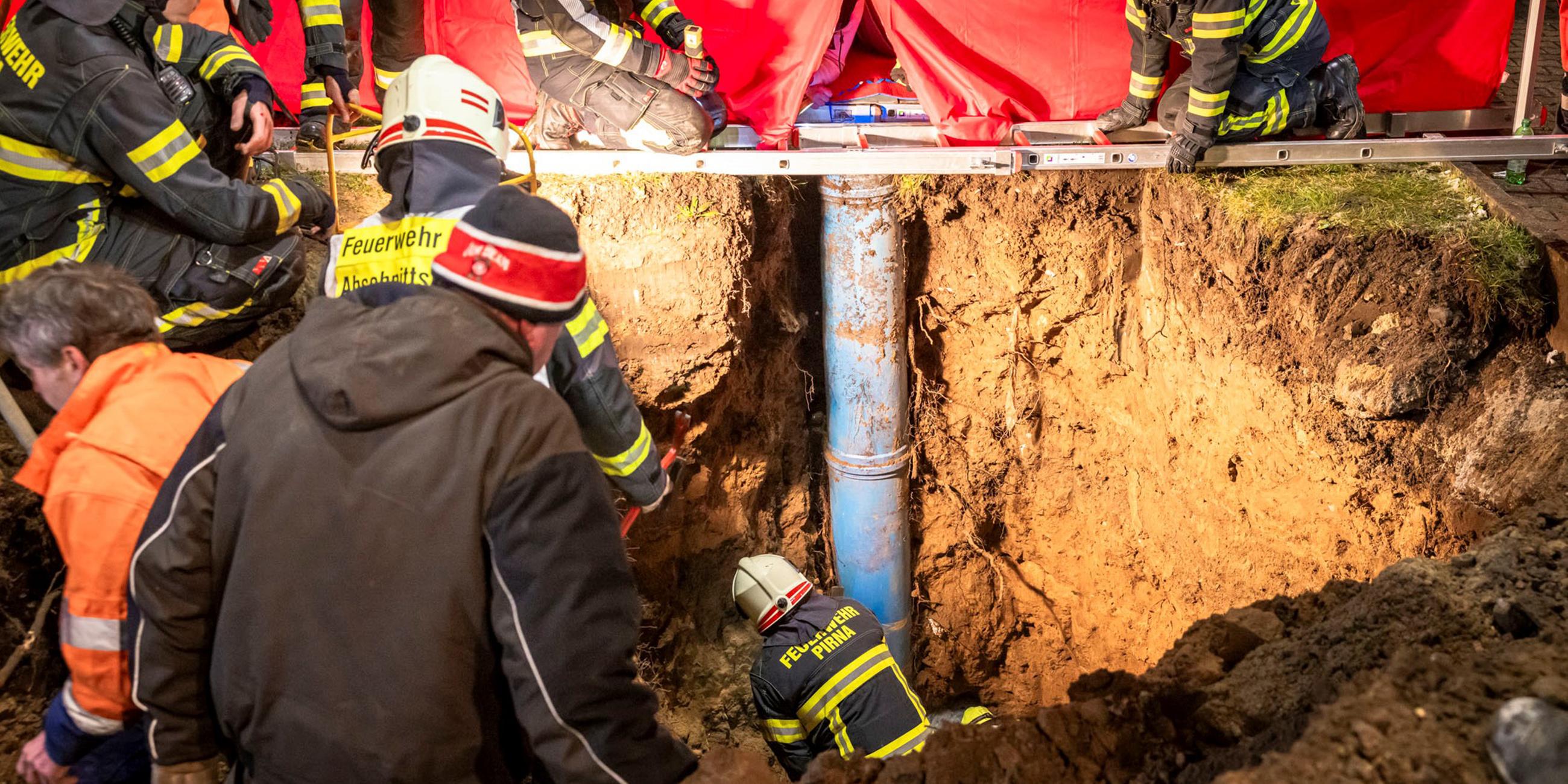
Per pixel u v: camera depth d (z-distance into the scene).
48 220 2.81
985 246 5.18
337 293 2.21
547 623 1.51
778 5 4.21
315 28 3.64
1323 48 4.00
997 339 5.58
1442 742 1.68
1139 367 5.10
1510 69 5.02
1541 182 3.96
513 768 1.72
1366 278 3.70
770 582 3.97
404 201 2.18
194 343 3.16
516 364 1.61
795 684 3.88
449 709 1.54
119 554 1.74
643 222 4.49
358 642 1.49
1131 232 4.90
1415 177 4.09
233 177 3.23
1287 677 2.17
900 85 4.91
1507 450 3.21
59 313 1.87
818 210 5.42
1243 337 4.16
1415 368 3.50
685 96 4.10
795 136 4.55
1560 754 1.53
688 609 5.60
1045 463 5.89
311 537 1.48
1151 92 4.15
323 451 1.49
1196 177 4.29
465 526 1.50
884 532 5.52
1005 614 6.38
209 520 1.56
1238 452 4.41
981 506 6.07
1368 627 2.19
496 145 2.25
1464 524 3.31
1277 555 4.32
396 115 2.18
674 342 4.75
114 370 1.88
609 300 4.61
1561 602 2.09
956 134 4.42
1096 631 5.95
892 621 5.75
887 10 4.32
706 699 5.62
